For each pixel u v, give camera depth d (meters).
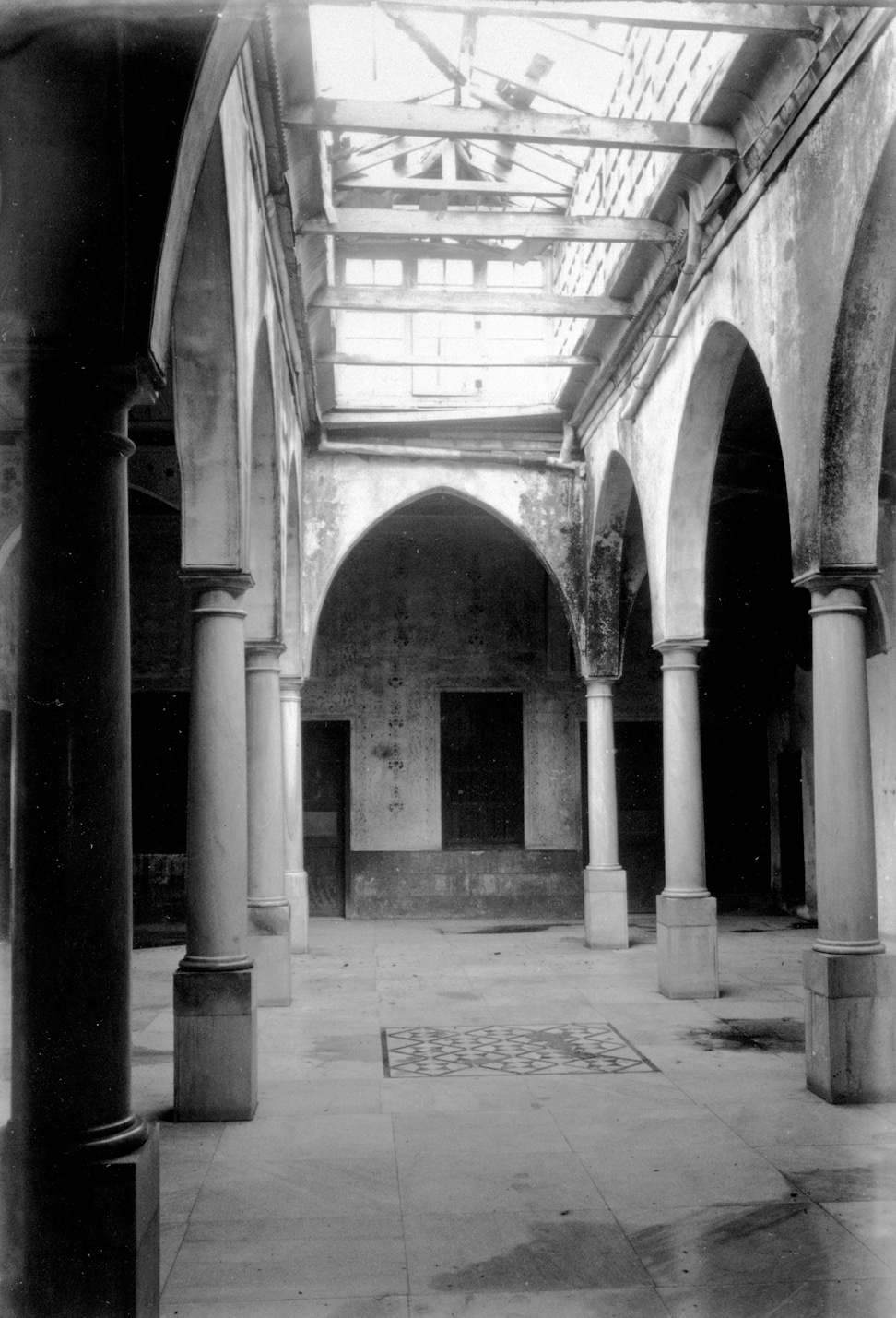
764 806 18.83
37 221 3.90
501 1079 7.95
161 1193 5.68
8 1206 3.76
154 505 16.72
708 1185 5.75
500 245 15.44
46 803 3.91
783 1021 9.94
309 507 14.65
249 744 10.73
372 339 15.22
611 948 14.69
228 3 3.78
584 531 14.76
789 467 7.82
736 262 8.80
